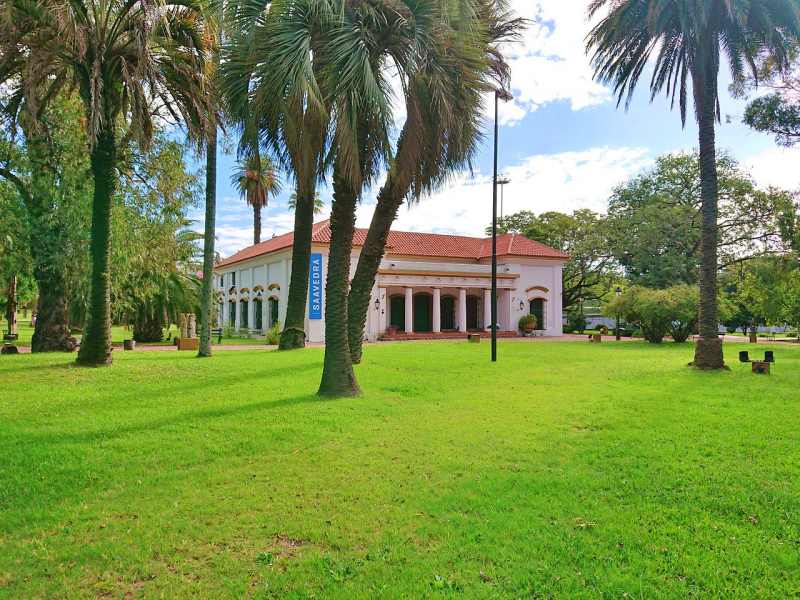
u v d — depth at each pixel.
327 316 9.52
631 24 14.64
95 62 11.12
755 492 4.54
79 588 3.04
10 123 14.04
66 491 4.51
